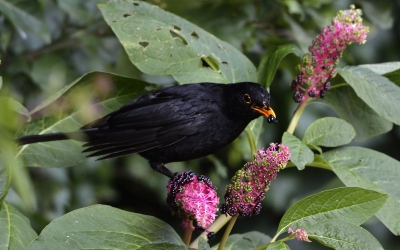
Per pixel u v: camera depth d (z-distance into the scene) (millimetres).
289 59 11094
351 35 7648
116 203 14336
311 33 12516
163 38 8055
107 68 11977
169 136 8156
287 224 6430
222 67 8289
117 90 8164
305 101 8062
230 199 6297
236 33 11719
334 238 6145
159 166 8578
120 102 8234
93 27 11820
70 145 7844
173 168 12750
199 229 6691
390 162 7574
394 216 7012
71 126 7730
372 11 12719
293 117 8102
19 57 10977
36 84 10992
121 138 7969
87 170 12859
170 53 8016
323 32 7793
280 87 12758
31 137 7289
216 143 8461
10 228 6418
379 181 7398
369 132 8602
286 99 12758
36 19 10367
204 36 8352
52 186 12328
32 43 11742
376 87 7809
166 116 8109
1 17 11102
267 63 8531
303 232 6109
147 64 7895
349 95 8531
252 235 7625
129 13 8109
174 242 6398
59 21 12008
